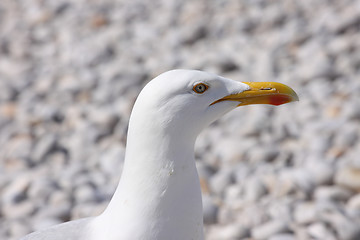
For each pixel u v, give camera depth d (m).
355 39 13.84
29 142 10.84
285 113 11.45
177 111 4.64
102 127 11.51
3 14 16.98
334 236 8.12
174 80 4.65
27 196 9.26
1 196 9.30
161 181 4.68
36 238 5.10
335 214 8.41
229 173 9.57
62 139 11.11
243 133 10.87
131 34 15.44
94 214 8.72
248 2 16.30
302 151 10.22
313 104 11.70
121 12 16.41
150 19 16.12
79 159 10.62
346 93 11.90
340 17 14.70
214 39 15.02
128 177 4.77
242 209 8.84
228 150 10.34
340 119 11.05
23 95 12.77
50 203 9.11
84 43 15.01
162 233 4.74
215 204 8.74
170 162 4.67
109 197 9.19
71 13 16.59
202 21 15.47
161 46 14.78
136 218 4.73
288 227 8.23
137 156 4.71
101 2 17.14
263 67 13.14
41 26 16.14
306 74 12.73
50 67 14.11
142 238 4.73
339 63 13.07
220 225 8.52
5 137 11.08
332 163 9.50
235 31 15.16
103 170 10.16
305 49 13.76
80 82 13.13
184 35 15.01
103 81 13.10
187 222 4.80
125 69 13.53
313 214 8.41
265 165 9.91
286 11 15.54
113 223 4.85
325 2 15.80
